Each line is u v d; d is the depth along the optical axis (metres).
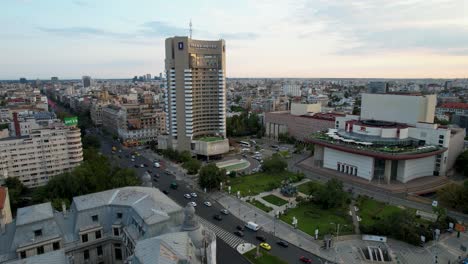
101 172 153.25
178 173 199.12
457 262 99.25
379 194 158.25
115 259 84.00
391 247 108.94
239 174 190.50
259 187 168.75
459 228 115.12
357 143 187.00
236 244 111.56
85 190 141.62
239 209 141.62
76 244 79.00
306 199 149.88
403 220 114.62
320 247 109.50
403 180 172.38
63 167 187.75
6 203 120.62
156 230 73.75
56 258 61.25
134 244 73.12
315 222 127.88
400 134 186.50
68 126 195.12
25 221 75.94
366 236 114.06
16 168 172.75
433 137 186.38
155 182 180.38
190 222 76.31
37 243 73.75
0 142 167.62
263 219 131.38
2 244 74.56
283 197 154.88
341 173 190.50
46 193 138.25
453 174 193.12
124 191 94.38
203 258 67.75
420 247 108.50
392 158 164.12
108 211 84.81
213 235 79.50
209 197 157.00
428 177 182.62
